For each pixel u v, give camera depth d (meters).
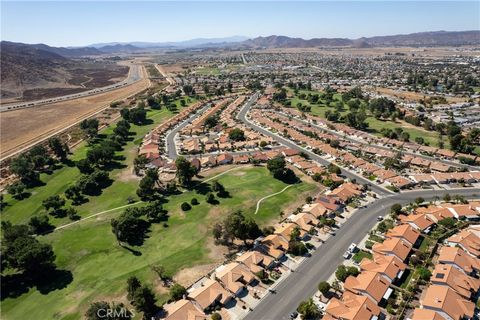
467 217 128.38
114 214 144.38
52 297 100.81
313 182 163.88
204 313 91.06
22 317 94.69
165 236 126.31
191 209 142.62
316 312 88.25
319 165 183.62
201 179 172.38
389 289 94.50
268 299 94.94
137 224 129.38
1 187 176.12
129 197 156.38
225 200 148.38
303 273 104.44
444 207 131.88
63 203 151.12
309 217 129.50
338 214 135.50
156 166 189.75
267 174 174.00
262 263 106.69
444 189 153.25
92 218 142.88
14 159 197.88
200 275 105.12
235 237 119.44
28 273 110.00
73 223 140.25
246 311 91.31
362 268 101.88
